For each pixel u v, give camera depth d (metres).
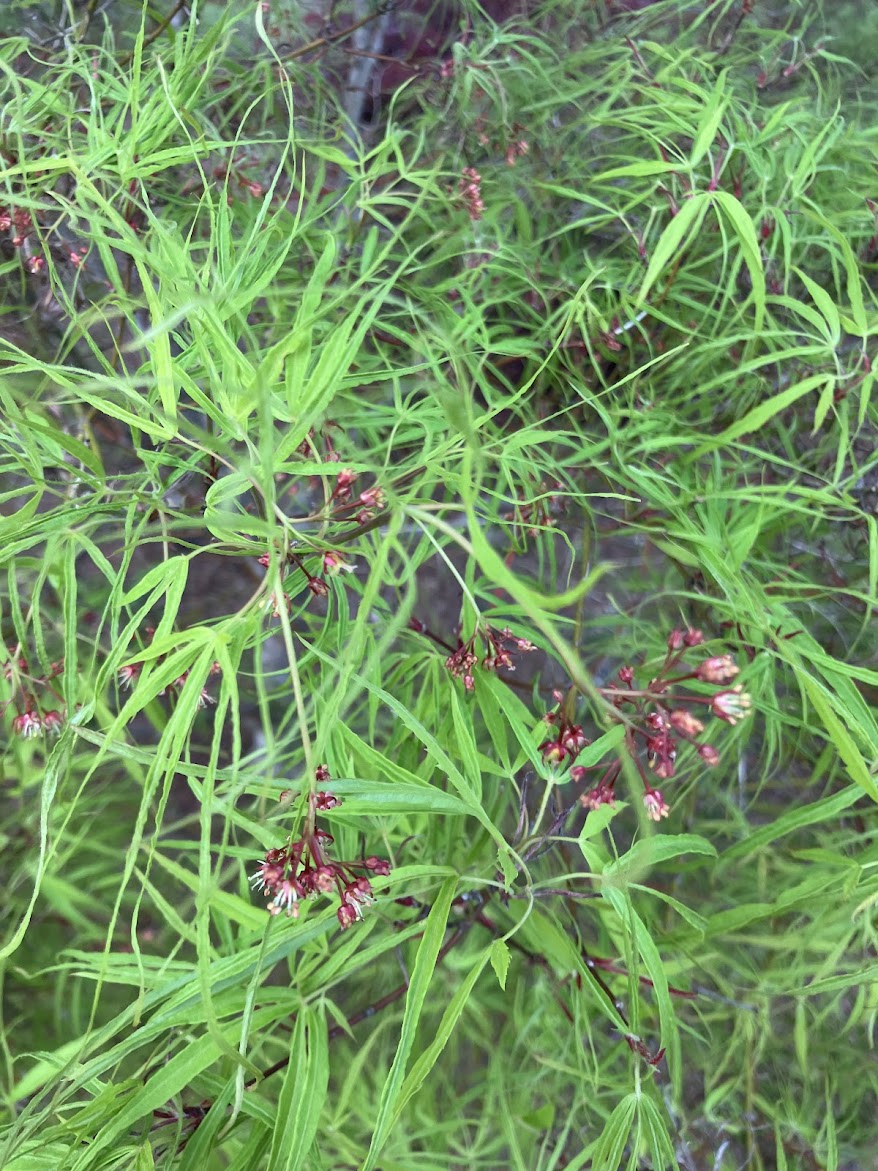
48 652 0.35
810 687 0.21
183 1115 0.22
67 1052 0.25
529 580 0.32
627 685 0.21
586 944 0.31
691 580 0.34
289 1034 0.30
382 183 0.37
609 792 0.21
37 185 0.27
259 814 0.26
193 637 0.17
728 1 0.35
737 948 0.34
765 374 0.34
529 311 0.34
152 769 0.17
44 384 0.24
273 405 0.19
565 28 0.39
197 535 0.31
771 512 0.30
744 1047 0.34
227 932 0.27
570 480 0.30
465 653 0.24
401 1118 0.33
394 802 0.20
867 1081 0.36
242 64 0.36
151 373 0.22
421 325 0.31
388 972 0.35
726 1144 0.32
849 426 0.33
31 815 0.35
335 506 0.22
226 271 0.22
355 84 0.43
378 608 0.28
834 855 0.25
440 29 0.44
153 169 0.25
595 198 0.33
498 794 0.33
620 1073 0.34
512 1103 0.35
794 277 0.35
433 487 0.25
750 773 0.40
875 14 0.41
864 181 0.33
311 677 0.26
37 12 0.37
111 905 0.39
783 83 0.39
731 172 0.32
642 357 0.35
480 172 0.36
